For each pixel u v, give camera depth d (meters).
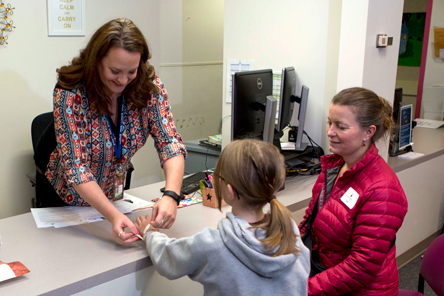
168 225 1.31
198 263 1.00
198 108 4.22
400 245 2.67
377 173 1.34
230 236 0.96
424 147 2.97
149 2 3.46
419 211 2.78
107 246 1.33
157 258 1.13
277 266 0.95
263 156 0.99
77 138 1.34
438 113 4.12
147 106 1.47
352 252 1.32
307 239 1.52
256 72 2.12
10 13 2.61
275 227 0.98
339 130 1.38
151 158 3.73
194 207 1.72
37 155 1.59
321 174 1.59
